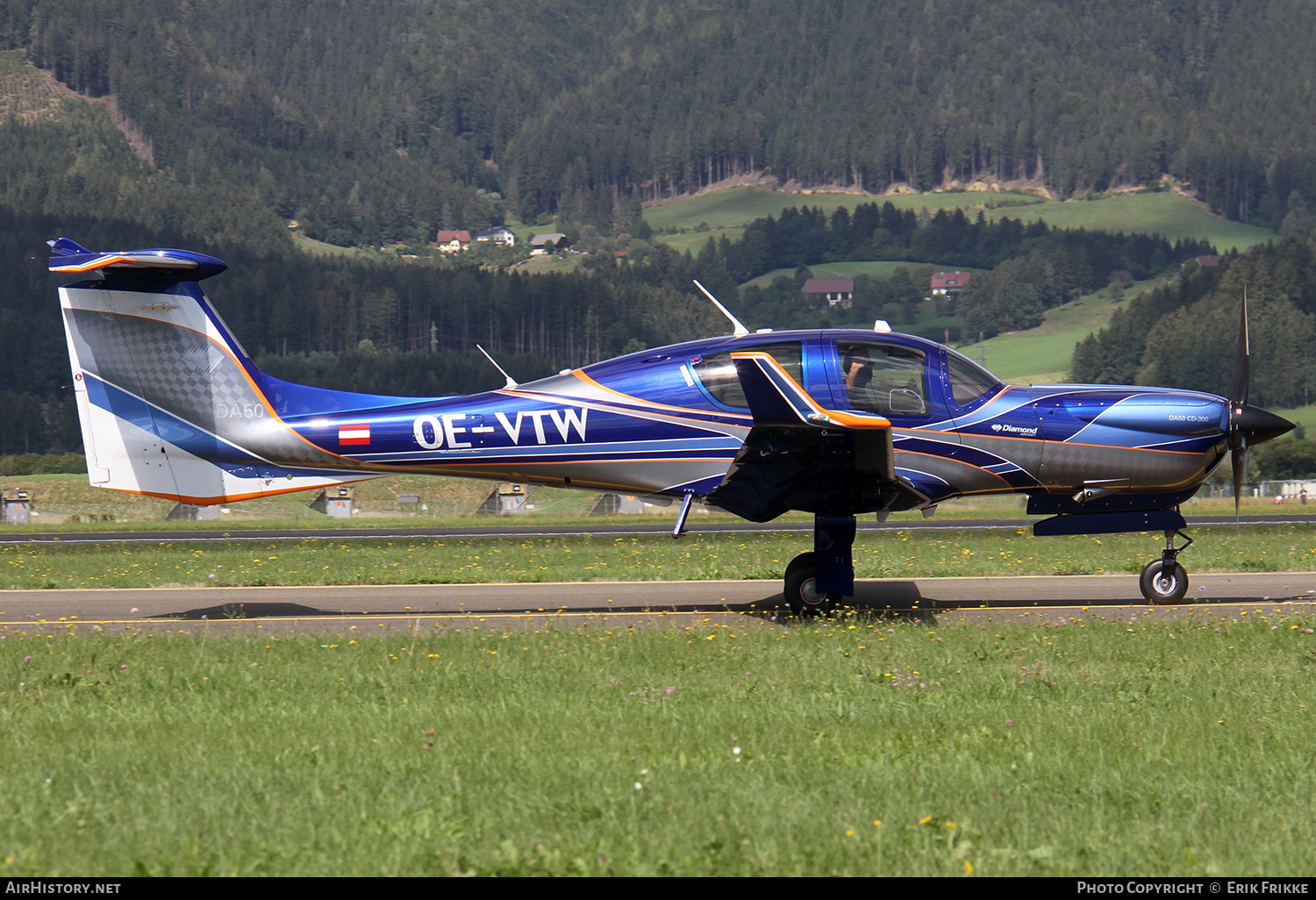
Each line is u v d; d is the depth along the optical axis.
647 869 11.09
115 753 14.95
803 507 26.98
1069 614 27.38
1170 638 22.36
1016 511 100.44
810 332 27.38
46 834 12.01
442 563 44.97
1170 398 27.25
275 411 28.53
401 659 21.36
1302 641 21.80
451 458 28.30
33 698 18.48
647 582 35.75
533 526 84.56
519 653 21.84
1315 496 143.25
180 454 28.44
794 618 27.34
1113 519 28.30
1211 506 106.31
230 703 17.91
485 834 11.95
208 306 28.23
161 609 31.23
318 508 130.50
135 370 28.08
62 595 34.59
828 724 16.20
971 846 11.49
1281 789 13.35
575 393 27.91
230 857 11.45
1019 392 27.45
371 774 13.84
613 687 18.69
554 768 14.02
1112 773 13.84
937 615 27.47
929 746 15.00
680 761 14.18
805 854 11.31
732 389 27.25
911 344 27.20
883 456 24.05
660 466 27.66
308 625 27.59
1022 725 15.92
